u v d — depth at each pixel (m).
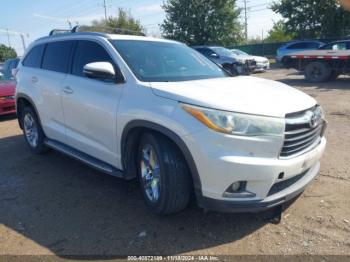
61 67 4.68
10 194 4.19
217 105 2.91
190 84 3.46
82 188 4.28
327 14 30.84
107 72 3.60
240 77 4.24
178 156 3.15
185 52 4.57
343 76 15.34
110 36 4.17
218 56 16.34
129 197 3.99
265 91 3.38
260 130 2.87
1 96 8.42
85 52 4.32
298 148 3.13
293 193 3.14
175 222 3.41
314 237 3.09
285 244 3.01
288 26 33.81
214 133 2.86
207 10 39.31
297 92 3.60
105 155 3.95
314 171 3.55
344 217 3.38
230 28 39.69
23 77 5.47
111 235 3.23
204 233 3.22
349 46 13.70
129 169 3.67
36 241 3.18
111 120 3.66
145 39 4.42
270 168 2.88
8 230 3.38
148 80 3.56
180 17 39.69
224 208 2.95
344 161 4.78
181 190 3.17
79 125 4.26
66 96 4.36
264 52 36.53
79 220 3.52
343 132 6.20
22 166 5.14
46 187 4.35
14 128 7.71
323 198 3.77
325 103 8.98
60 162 5.25
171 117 3.05
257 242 3.06
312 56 13.35
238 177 2.86
